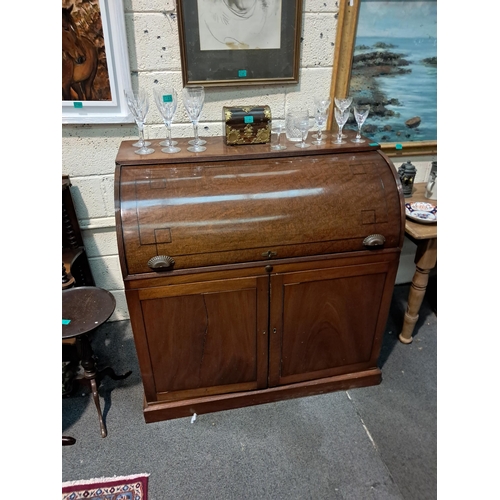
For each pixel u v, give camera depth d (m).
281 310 1.50
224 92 1.75
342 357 1.69
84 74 1.59
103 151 1.77
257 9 1.59
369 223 1.42
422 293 1.89
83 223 1.90
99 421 1.59
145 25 1.56
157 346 1.46
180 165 1.41
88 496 1.37
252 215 1.34
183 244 1.29
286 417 1.64
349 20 1.70
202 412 1.65
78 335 1.39
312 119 1.88
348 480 1.42
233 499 1.36
